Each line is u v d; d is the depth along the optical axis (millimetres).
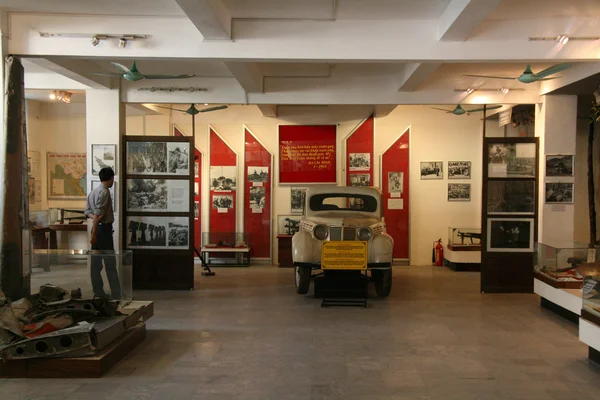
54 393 3742
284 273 9570
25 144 5609
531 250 7637
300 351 4797
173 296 7375
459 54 5504
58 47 5547
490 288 7660
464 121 10617
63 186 10695
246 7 5172
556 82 7098
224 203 10719
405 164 10547
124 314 4840
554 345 5023
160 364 4406
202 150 10742
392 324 5812
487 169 7625
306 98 7938
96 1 5094
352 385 3955
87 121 7754
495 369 4328
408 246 10570
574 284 6102
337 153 10555
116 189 7715
